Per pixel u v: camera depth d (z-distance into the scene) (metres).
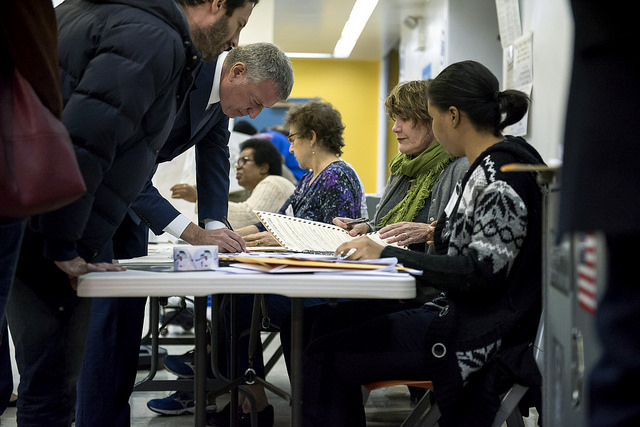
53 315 1.61
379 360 1.75
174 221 2.13
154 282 1.36
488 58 5.57
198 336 1.60
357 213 3.12
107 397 2.12
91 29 1.53
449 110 1.89
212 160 2.69
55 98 1.25
